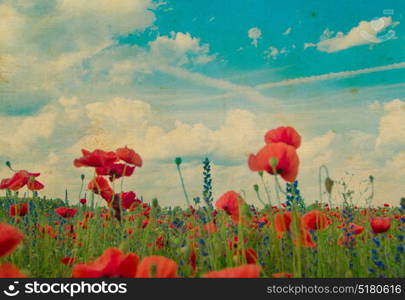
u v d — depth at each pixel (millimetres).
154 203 2688
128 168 2721
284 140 2043
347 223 3109
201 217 2859
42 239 3236
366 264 2854
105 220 3434
